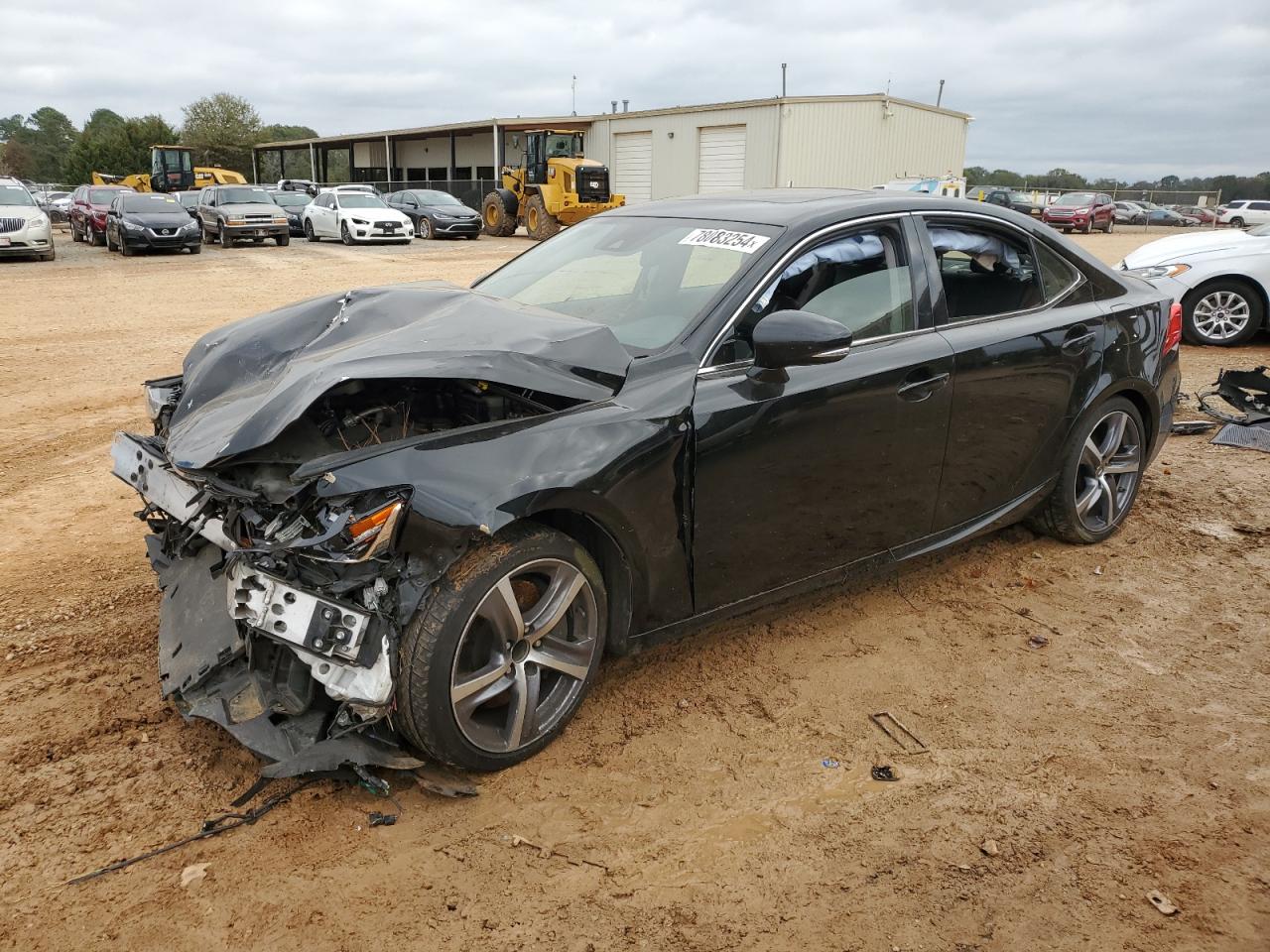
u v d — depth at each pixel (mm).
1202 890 2525
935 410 3727
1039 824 2777
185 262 20750
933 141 35938
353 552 2484
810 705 3361
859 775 2984
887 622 3992
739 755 3070
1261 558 4656
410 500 2531
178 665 2902
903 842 2693
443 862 2562
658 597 3186
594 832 2697
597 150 40062
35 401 7777
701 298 3357
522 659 2873
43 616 3871
